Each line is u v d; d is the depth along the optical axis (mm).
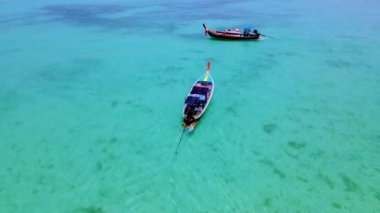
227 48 35500
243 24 47750
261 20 50844
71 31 43719
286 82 25781
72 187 14734
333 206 13445
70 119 20391
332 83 25391
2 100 22969
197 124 19484
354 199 13750
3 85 25469
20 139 18219
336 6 64125
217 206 13609
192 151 17219
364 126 19125
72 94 23953
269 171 15562
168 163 16297
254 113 20906
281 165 15953
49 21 50188
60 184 14891
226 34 37812
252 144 17672
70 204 13797
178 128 19328
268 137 18250
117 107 21938
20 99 23156
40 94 23969
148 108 21766
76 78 27000
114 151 17234
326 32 41938
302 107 21609
